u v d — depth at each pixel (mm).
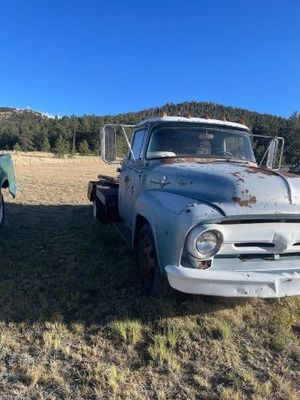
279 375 3312
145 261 4617
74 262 5773
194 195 3973
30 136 100125
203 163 4895
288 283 3629
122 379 3174
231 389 3092
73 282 5008
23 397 2957
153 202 4297
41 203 11133
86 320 4074
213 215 3494
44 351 3543
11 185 8547
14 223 8266
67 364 3371
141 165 5406
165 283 4242
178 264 3635
